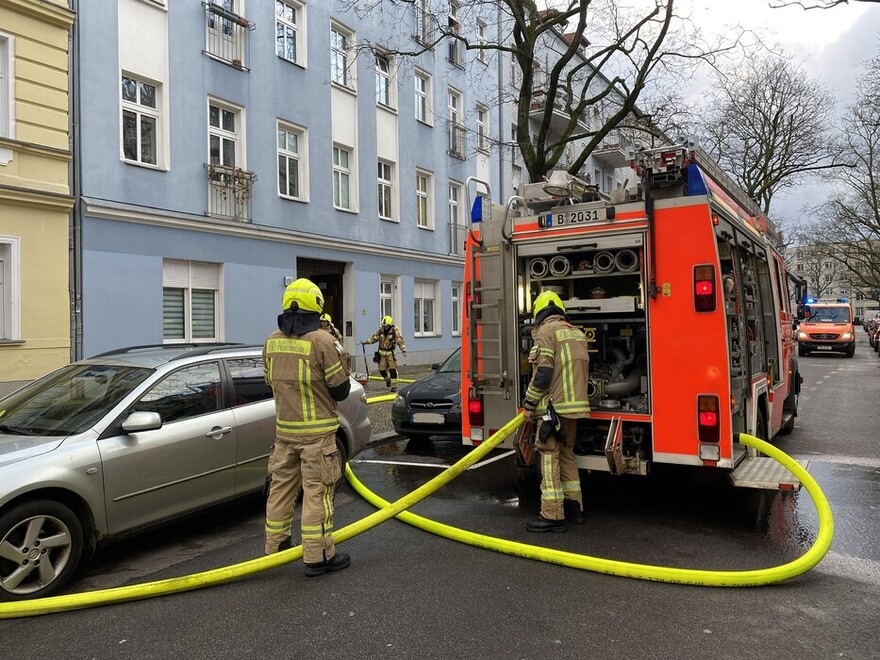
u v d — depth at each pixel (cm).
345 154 1823
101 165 1183
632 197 528
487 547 468
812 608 367
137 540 507
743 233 606
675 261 493
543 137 1376
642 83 1336
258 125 1516
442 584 407
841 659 311
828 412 1171
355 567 438
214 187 1416
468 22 2270
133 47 1247
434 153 2186
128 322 1233
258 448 541
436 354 2203
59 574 397
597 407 527
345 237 1783
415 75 2108
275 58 1563
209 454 498
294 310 431
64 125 1105
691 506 578
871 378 1861
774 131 3059
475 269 584
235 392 538
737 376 529
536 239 554
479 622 354
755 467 536
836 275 8100
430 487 491
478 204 591
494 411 578
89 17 1163
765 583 395
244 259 1487
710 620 353
